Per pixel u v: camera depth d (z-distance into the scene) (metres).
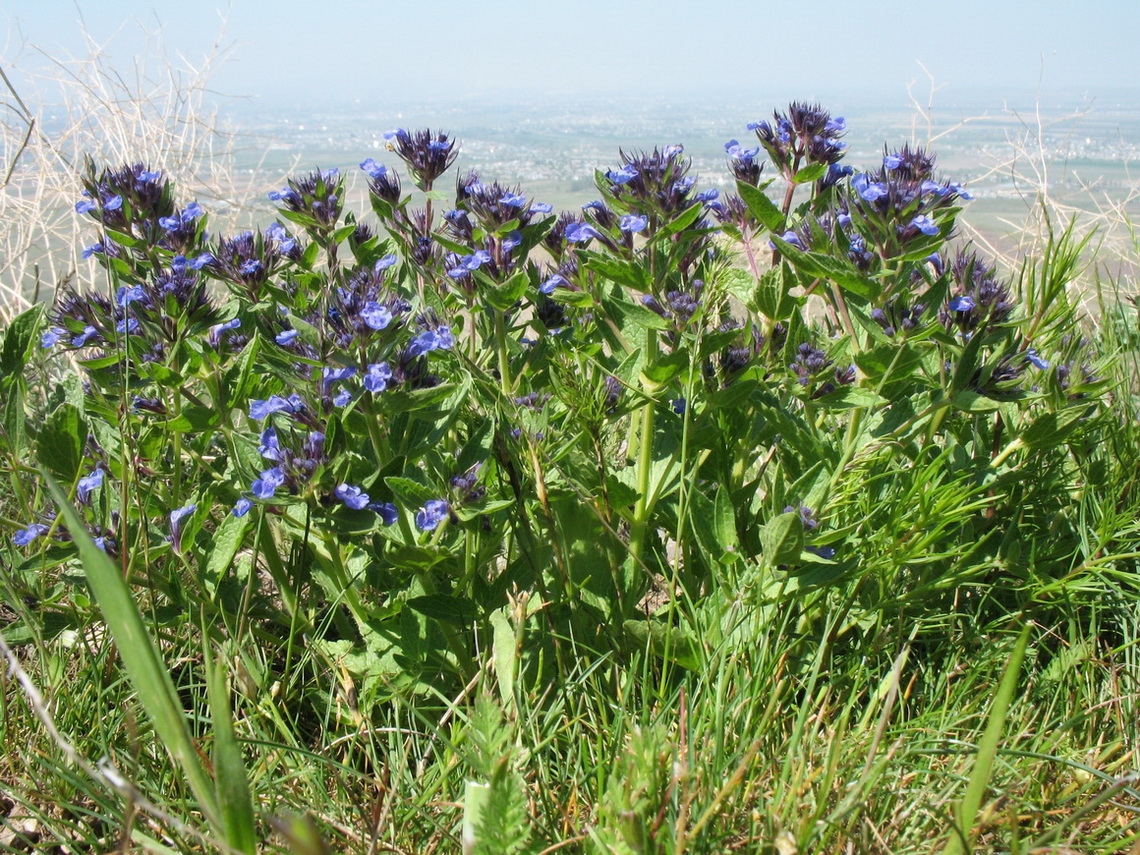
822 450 0.66
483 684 0.54
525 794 0.50
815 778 0.51
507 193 0.69
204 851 0.50
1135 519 0.68
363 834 0.51
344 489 0.60
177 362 0.69
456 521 0.62
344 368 0.61
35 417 0.83
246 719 0.57
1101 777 0.51
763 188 0.76
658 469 0.70
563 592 0.64
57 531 0.63
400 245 0.79
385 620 0.66
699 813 0.49
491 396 0.68
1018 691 0.61
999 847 0.50
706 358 0.65
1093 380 0.72
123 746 0.56
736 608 0.59
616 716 0.55
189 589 0.67
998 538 0.71
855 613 0.64
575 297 0.69
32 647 0.65
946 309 0.68
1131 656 0.62
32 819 0.55
